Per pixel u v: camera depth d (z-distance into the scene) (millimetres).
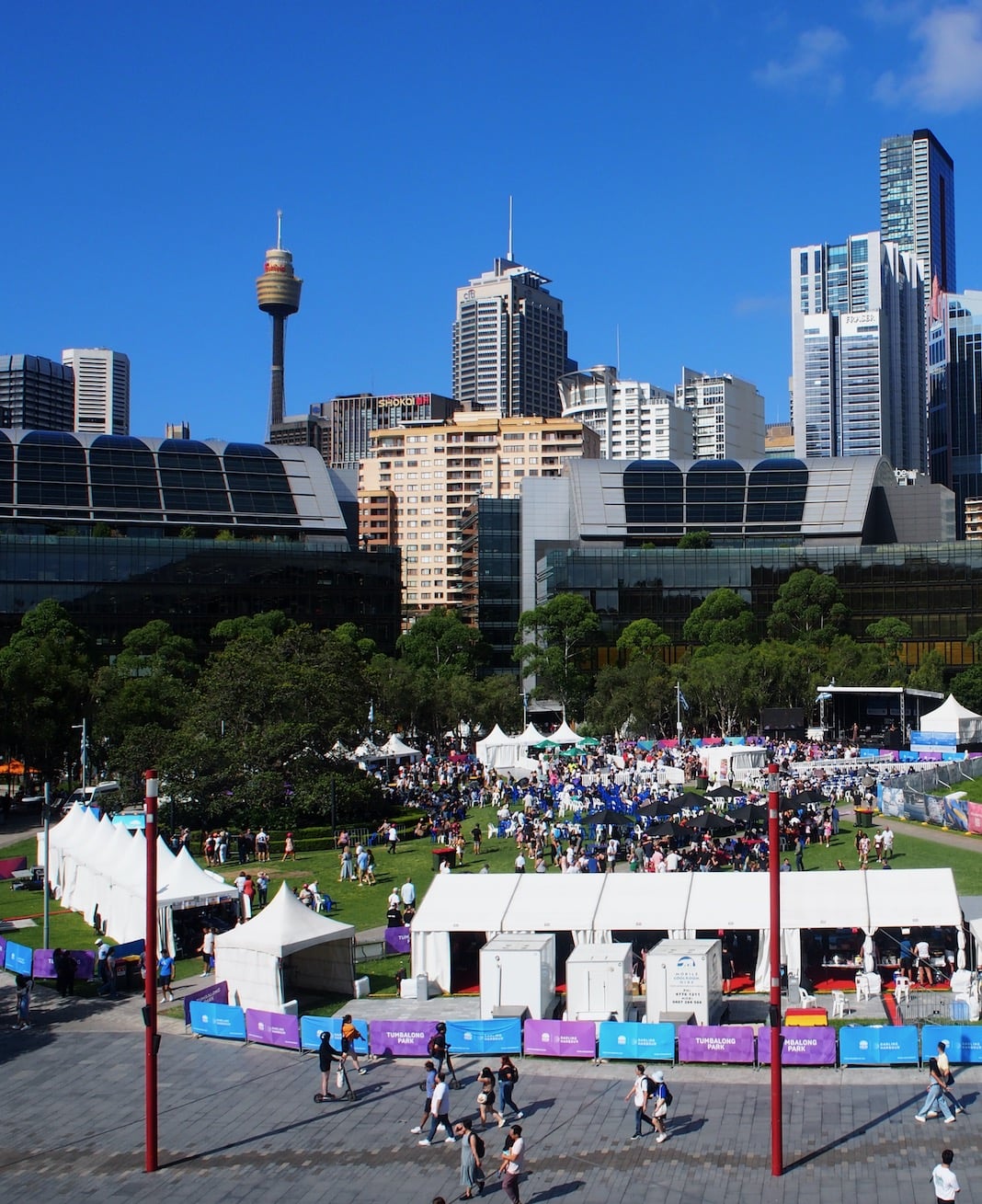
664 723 179625
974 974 49625
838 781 110375
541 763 125625
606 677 180375
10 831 112688
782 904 53656
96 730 131375
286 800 98625
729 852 78188
